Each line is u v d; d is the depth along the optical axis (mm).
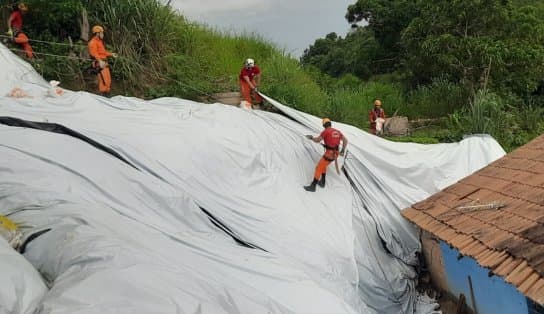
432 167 12094
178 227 7926
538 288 5723
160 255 5945
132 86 13688
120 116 10156
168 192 8227
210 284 5457
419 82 23297
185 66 14836
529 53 19328
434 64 21188
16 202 6582
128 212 7520
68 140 8422
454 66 20375
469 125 16656
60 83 12664
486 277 7906
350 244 9383
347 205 10438
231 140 10320
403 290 9883
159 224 7672
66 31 13977
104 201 7508
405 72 23719
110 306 4141
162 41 14938
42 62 12672
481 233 7602
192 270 5875
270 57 18344
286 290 6953
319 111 16109
